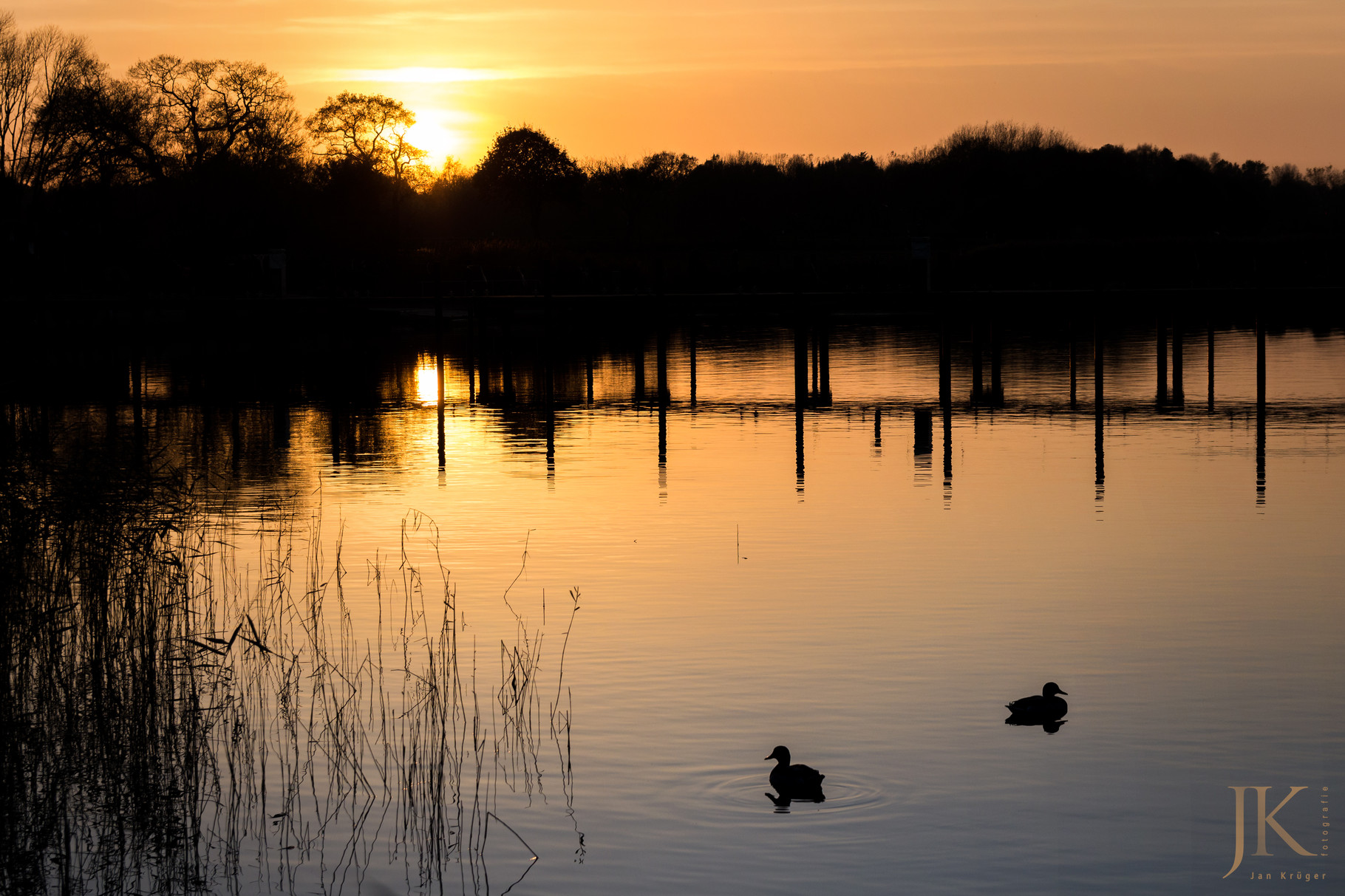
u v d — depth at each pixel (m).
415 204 135.25
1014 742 13.09
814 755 12.81
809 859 10.83
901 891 10.34
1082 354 61.62
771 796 11.95
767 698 14.39
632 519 24.58
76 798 12.48
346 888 10.64
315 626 17.14
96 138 74.00
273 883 10.74
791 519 24.38
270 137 92.81
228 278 72.44
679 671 15.37
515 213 134.50
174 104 90.44
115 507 16.41
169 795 12.34
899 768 12.50
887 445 33.88
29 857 11.40
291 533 23.45
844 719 13.74
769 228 114.44
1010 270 81.00
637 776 12.42
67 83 72.31
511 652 16.16
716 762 12.70
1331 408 40.56
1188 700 14.29
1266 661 15.60
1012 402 43.19
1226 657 15.76
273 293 71.62
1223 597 18.56
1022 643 16.38
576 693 14.65
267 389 50.62
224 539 22.88
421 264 89.75
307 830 11.62
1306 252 79.06
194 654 15.55
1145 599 18.48
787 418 39.81
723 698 14.42
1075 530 23.19
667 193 127.06
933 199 121.06
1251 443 33.47
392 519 24.89
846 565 20.67
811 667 15.44
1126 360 58.25
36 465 17.12
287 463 32.28
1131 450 32.53
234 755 13.15
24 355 48.91
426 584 19.70
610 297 48.56
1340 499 25.91
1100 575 19.89
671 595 18.88
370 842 11.38
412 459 32.94
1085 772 12.38
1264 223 102.31
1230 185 101.75
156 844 11.45
